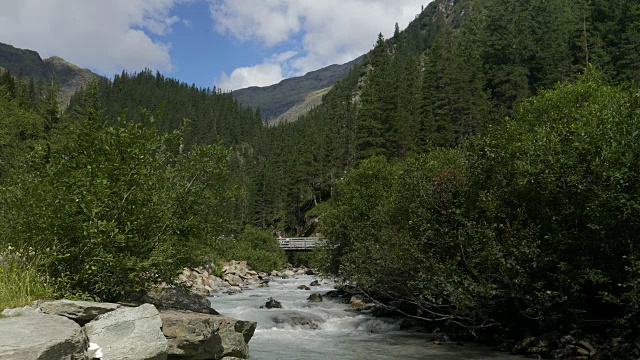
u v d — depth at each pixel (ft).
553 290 42.98
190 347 28.04
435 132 236.22
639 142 37.32
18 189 31.22
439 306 51.88
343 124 333.62
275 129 613.93
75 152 35.06
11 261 27.35
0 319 20.47
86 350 20.30
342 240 81.51
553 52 239.71
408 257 51.47
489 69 281.13
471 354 42.11
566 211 40.91
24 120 111.14
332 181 288.71
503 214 45.06
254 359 40.50
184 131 40.88
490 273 45.29
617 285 38.73
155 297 37.76
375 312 65.67
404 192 56.90
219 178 41.83
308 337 51.72
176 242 36.88
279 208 350.43
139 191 34.22
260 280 133.18
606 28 234.38
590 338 38.96
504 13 328.90
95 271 30.04
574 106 57.16
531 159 42.98
